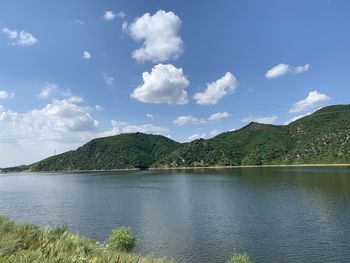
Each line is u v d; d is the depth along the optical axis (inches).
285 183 4926.2
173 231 2028.8
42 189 5659.5
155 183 6289.4
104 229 2153.1
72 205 3415.4
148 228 2138.3
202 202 3324.3
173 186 5452.8
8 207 3309.5
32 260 316.8
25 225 462.3
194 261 1449.3
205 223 2253.9
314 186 4279.0
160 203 3366.1
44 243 376.8
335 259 1446.9
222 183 5595.5
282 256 1507.1
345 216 2301.9
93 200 3828.7
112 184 6358.3
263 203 3063.5
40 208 3208.7
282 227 2058.3
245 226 2121.1
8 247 342.6
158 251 1608.0
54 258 329.1
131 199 3804.1
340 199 3075.8
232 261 1254.9
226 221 2300.7
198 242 1764.3
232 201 3307.1
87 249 411.5
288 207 2773.1
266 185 4781.0
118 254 412.8
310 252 1549.0
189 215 2591.0
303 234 1867.6
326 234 1849.2
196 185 5447.8
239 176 7155.5
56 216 2711.6
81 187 5885.8
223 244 1720.0
